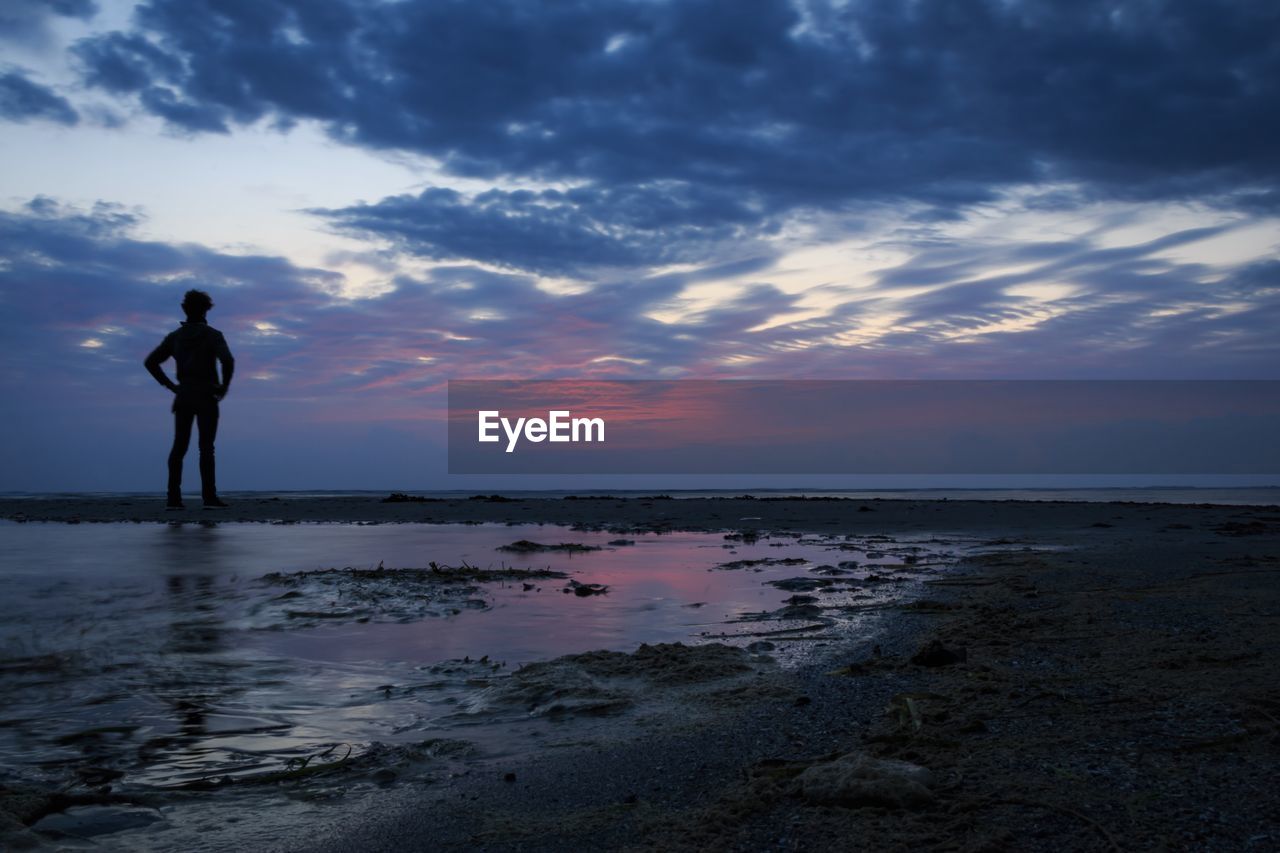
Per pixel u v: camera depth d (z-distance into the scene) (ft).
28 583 23.44
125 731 11.97
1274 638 15.75
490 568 29.32
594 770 10.47
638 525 50.90
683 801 9.37
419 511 59.88
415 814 9.16
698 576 28.45
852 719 12.16
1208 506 69.51
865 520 53.93
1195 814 8.22
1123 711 11.61
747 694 13.75
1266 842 7.59
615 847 8.16
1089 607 20.11
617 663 15.88
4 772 10.34
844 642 18.04
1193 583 23.63
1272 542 36.70
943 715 11.90
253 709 13.10
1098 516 56.08
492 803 9.45
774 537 43.39
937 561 32.37
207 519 51.67
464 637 18.69
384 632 19.11
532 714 12.95
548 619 20.86
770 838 8.16
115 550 32.09
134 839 8.55
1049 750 10.20
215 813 9.21
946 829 8.14
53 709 12.90
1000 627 18.20
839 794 8.95
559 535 43.62
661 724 12.35
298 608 21.09
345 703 13.55
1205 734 10.48
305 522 50.62
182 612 20.31
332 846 8.38
